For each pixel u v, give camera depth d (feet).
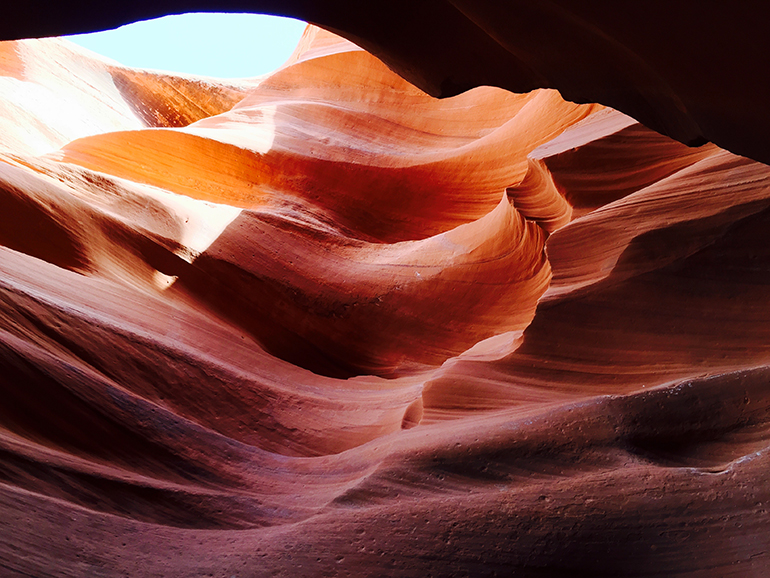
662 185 18.49
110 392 15.14
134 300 22.86
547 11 8.14
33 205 22.99
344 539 10.84
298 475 15.19
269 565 10.27
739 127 7.44
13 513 9.76
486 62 11.02
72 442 13.51
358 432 19.27
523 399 15.72
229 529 12.19
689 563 10.04
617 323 16.26
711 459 12.43
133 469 13.82
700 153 22.63
